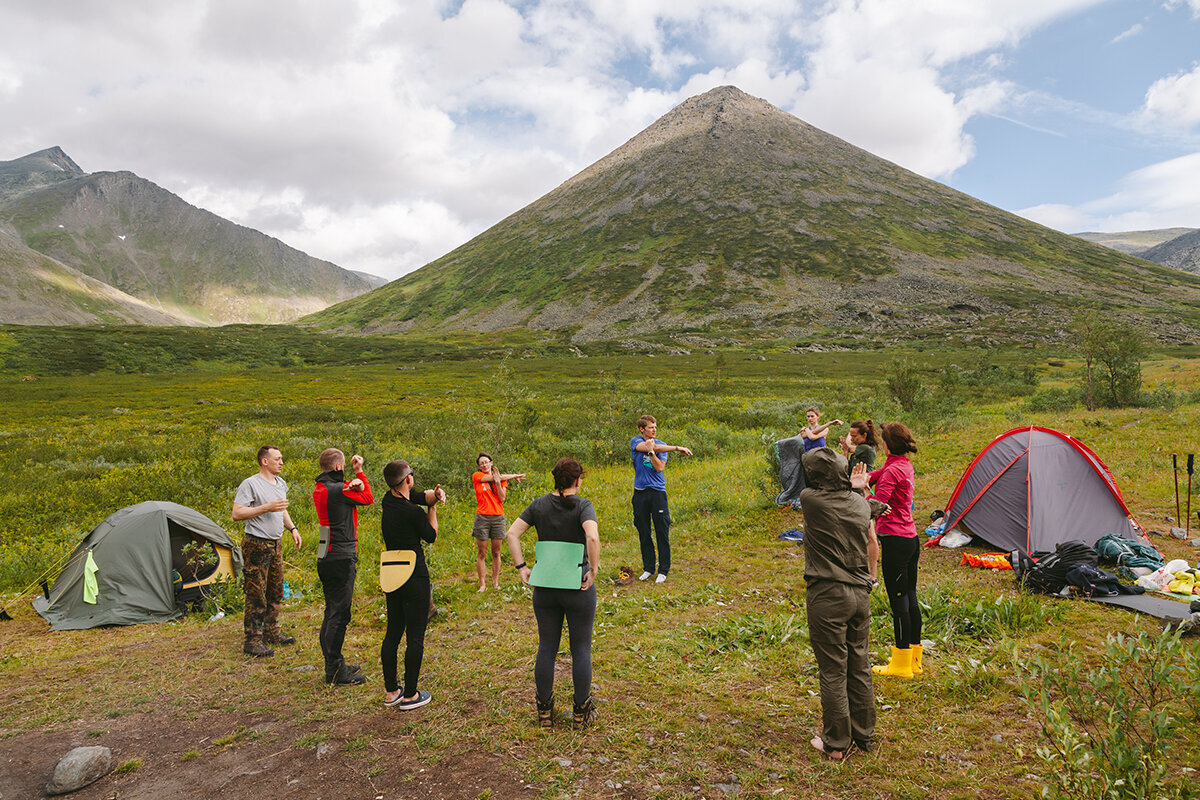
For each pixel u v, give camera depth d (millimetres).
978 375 57781
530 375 78188
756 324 147250
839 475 3949
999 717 4246
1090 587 6594
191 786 3859
